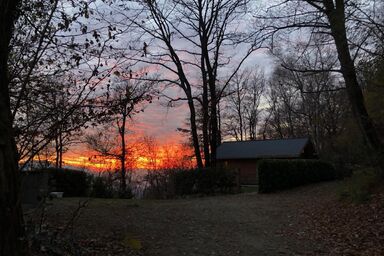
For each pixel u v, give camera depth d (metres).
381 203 11.03
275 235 10.16
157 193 26.02
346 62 11.82
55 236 6.08
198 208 14.04
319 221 11.30
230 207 14.63
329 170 25.61
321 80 40.47
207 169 23.77
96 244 7.81
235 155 40.94
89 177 21.12
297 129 61.00
